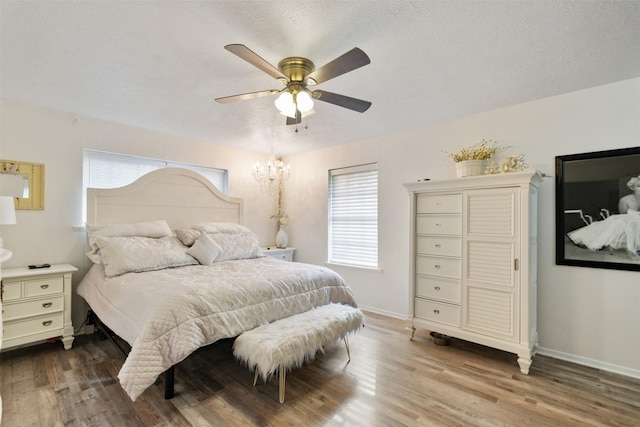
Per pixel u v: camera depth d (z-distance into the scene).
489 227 2.66
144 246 2.98
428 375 2.41
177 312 1.97
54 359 2.62
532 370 2.49
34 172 3.00
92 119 3.34
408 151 3.72
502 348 2.56
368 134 3.93
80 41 1.91
